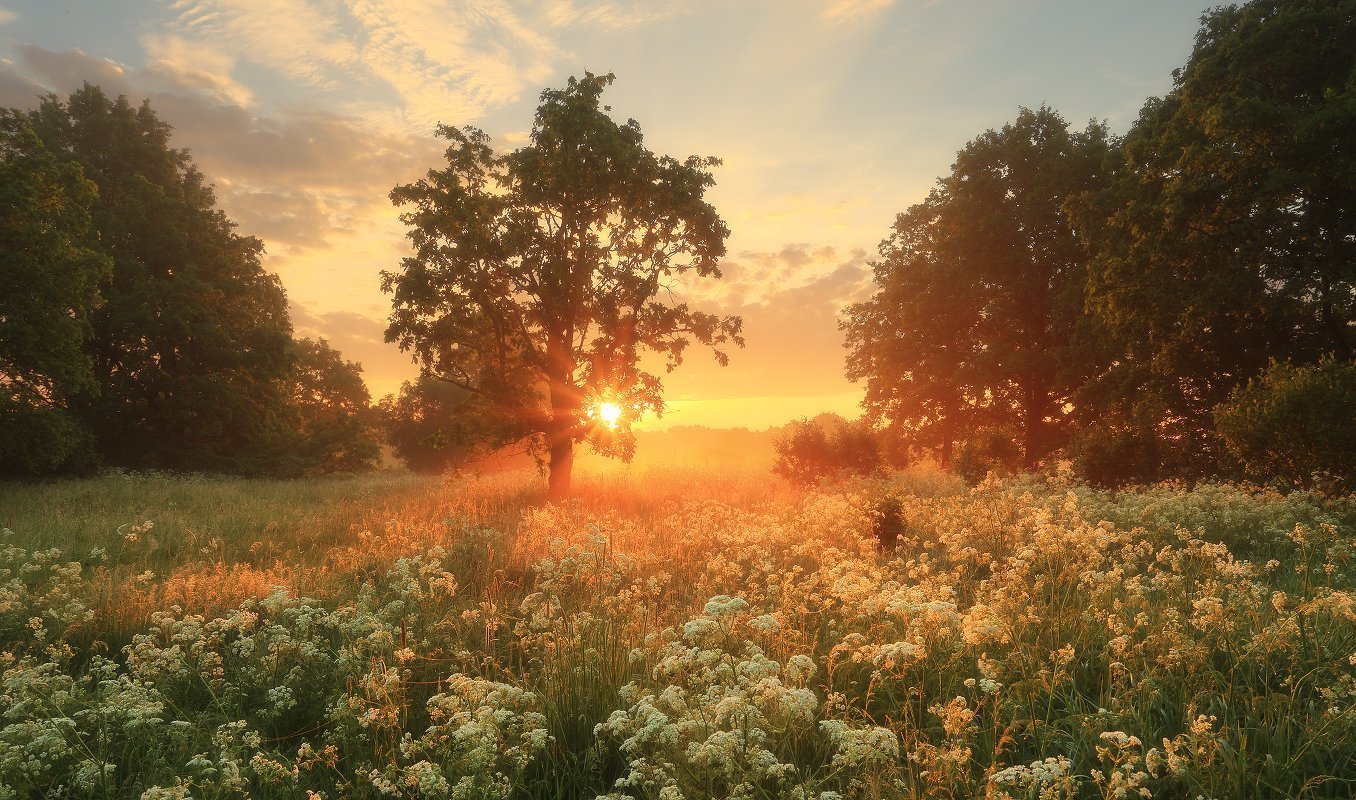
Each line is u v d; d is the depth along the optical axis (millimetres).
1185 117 19938
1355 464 12789
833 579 6852
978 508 12297
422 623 6758
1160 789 3586
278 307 42188
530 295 22281
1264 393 14477
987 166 30609
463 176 21875
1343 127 15930
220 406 34000
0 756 3932
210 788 3955
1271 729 3992
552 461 21375
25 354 23312
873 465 26594
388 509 16500
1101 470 21016
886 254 35625
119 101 35781
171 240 34156
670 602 7695
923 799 3389
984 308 30250
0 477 27109
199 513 16656
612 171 21125
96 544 12305
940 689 4707
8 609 7121
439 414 58688
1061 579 7020
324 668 5703
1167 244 19578
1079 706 4484
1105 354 25125
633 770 3611
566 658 5324
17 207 22891
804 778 3717
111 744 4738
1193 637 5273
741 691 3803
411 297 20719
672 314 22625
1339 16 17516
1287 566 8242
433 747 3941
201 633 6117
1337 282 17859
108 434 33531
